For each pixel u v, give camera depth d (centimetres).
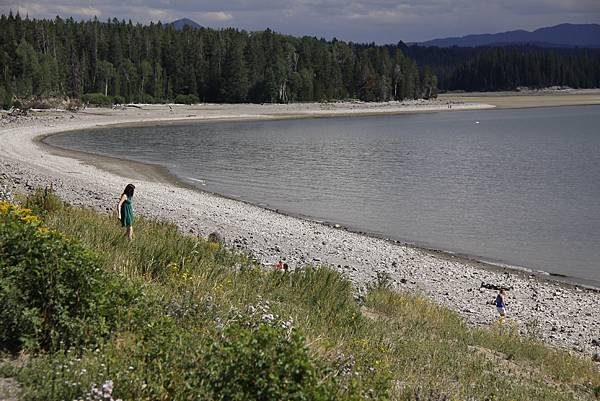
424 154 6756
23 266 621
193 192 3750
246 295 991
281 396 484
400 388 751
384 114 15600
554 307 2072
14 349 596
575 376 1230
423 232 3097
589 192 4412
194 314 752
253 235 2589
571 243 2956
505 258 2677
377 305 1425
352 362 698
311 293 1222
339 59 19738
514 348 1340
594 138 9100
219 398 508
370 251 2589
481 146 7831
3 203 851
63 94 12638
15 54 12394
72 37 14962
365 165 5678
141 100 14225
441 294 2092
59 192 2995
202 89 15650
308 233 2800
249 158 5875
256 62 16125
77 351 593
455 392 803
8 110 10331
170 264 1041
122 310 672
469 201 3997
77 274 640
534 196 4231
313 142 7788
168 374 540
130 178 4128
